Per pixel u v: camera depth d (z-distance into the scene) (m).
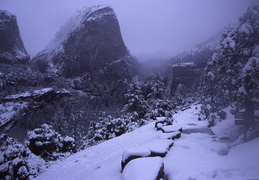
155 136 10.73
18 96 118.06
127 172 5.26
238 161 4.99
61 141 20.00
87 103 133.25
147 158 5.69
